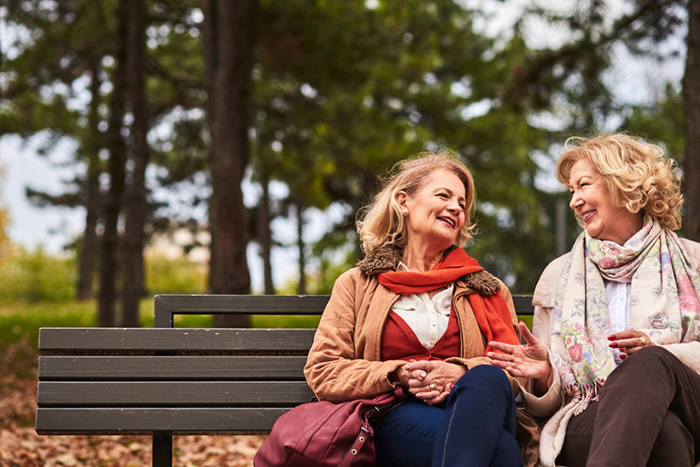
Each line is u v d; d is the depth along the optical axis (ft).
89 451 16.14
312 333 10.05
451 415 7.89
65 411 9.56
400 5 46.68
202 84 47.19
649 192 9.43
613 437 7.57
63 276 117.70
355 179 78.18
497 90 42.29
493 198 72.33
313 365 9.19
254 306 10.10
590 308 9.51
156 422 9.63
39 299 115.85
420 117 66.69
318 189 58.95
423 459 8.31
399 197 10.07
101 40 44.37
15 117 45.06
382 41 42.57
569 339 9.37
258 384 9.80
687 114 21.03
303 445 8.13
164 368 9.77
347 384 8.75
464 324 9.34
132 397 9.66
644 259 9.48
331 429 8.18
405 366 8.70
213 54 34.91
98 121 47.39
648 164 9.55
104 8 43.83
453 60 64.85
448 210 9.78
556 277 10.11
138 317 39.86
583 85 36.45
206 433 9.70
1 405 22.07
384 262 9.66
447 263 9.74
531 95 36.58
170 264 126.11
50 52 43.34
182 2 45.03
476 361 8.84
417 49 53.57
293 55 40.86
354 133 51.44
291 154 49.19
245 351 10.00
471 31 64.80
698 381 8.30
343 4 41.37
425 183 9.93
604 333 9.31
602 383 9.01
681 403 8.18
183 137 52.29
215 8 35.06
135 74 41.04
